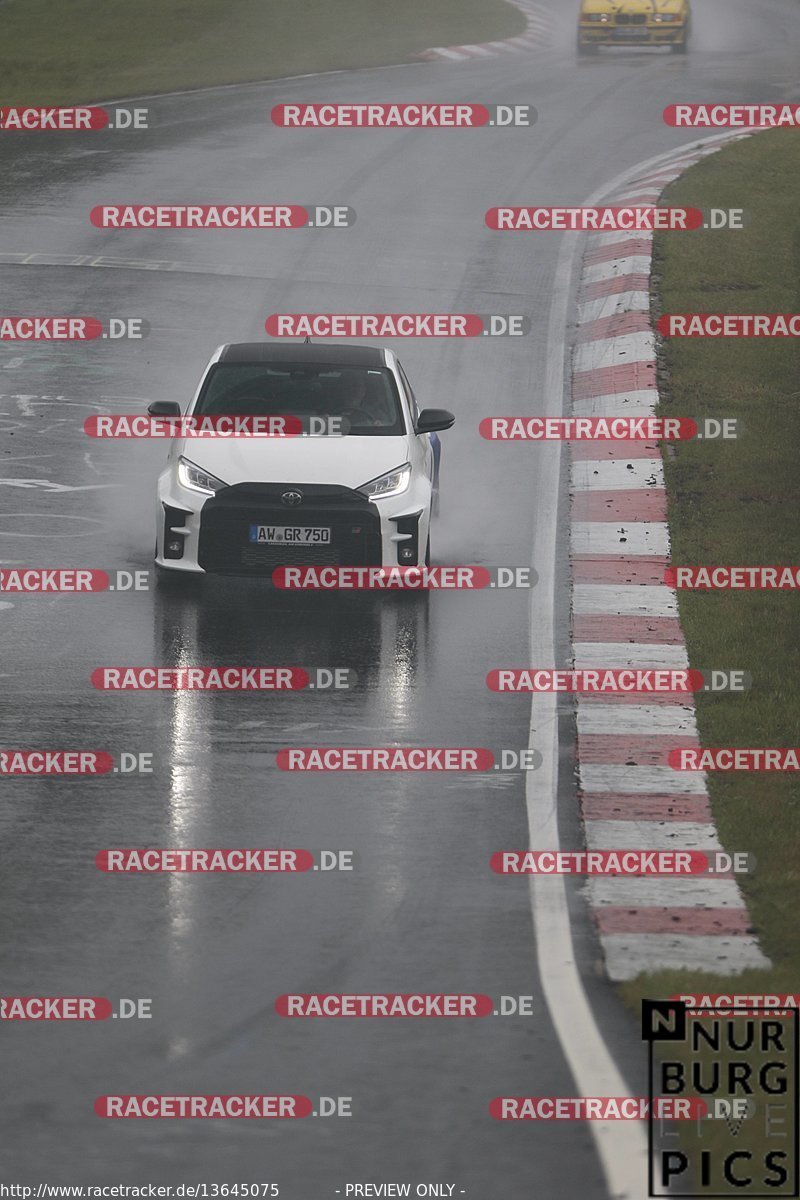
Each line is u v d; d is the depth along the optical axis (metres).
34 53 167.25
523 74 149.00
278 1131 21.00
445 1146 20.70
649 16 159.38
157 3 193.38
